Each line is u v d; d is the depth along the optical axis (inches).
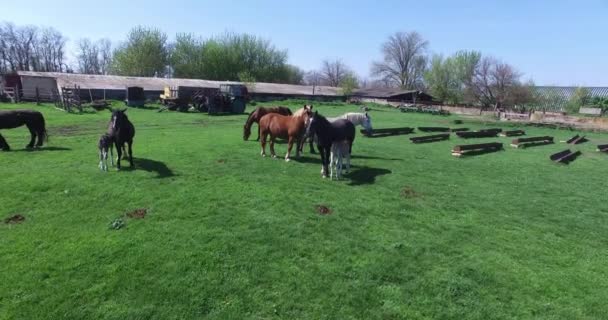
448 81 2837.1
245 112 1443.2
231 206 352.2
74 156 515.2
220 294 228.5
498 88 2145.7
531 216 379.6
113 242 276.7
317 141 451.2
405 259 275.1
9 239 276.7
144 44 2787.9
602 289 248.7
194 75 3009.4
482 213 378.9
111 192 369.7
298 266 259.6
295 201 374.0
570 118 1628.9
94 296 222.5
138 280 237.3
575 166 668.7
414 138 847.1
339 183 445.7
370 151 686.5
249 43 3233.3
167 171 453.1
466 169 581.3
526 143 908.0
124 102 1499.8
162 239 284.5
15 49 3346.5
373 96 2847.0
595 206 424.8
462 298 234.1
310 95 2613.2
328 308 220.7
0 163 466.0
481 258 282.4
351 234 310.2
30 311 209.2
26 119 557.6
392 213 361.7
